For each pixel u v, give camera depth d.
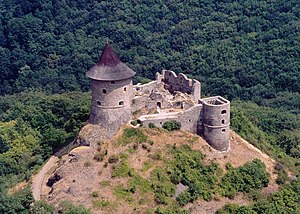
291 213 99.31
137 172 98.38
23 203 97.25
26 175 109.38
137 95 111.88
